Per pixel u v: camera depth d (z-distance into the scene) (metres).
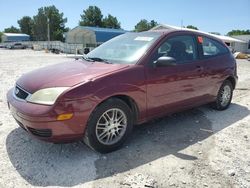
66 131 3.37
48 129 3.31
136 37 4.77
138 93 3.95
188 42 4.98
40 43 58.66
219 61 5.54
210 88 5.37
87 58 4.70
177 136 4.47
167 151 3.92
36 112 3.28
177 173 3.35
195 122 5.17
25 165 3.43
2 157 3.61
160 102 4.31
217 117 5.52
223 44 5.95
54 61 19.34
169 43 4.59
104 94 3.55
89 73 3.72
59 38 96.88
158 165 3.53
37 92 3.47
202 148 4.05
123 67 3.92
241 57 34.97
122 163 3.54
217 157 3.79
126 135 3.95
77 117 3.39
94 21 92.38
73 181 3.13
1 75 10.54
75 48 38.00
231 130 4.81
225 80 5.83
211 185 3.13
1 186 3.00
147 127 4.83
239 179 3.27
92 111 3.50
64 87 3.41
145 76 4.02
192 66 4.83
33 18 107.38
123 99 3.97
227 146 4.14
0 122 4.83
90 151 3.82
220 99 5.86
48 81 3.59
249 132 4.74
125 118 3.89
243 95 7.84
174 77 4.45
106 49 4.80
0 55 29.55
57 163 3.50
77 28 46.69
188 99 4.85
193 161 3.65
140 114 4.08
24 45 63.16
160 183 3.14
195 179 3.24
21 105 3.49
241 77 12.28
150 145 4.09
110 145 3.78
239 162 3.67
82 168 3.39
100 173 3.30
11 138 4.18
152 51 4.25
